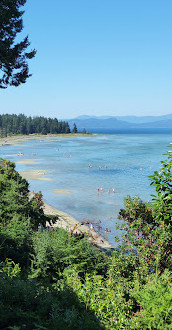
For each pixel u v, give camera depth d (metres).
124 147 194.38
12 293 5.10
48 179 77.12
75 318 4.93
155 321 5.17
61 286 6.70
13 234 11.30
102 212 46.03
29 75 13.84
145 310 5.55
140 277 7.52
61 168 98.62
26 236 11.65
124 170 94.19
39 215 22.66
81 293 6.39
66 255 9.58
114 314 5.96
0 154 149.50
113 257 8.14
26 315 4.58
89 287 6.80
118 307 6.21
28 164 109.38
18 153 154.88
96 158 129.25
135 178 79.31
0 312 4.54
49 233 11.51
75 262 9.36
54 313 4.79
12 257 10.25
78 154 148.00
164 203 6.77
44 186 67.62
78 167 101.19
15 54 12.88
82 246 10.09
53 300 5.30
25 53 13.39
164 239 7.57
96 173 88.12
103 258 10.08
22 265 10.09
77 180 76.12
